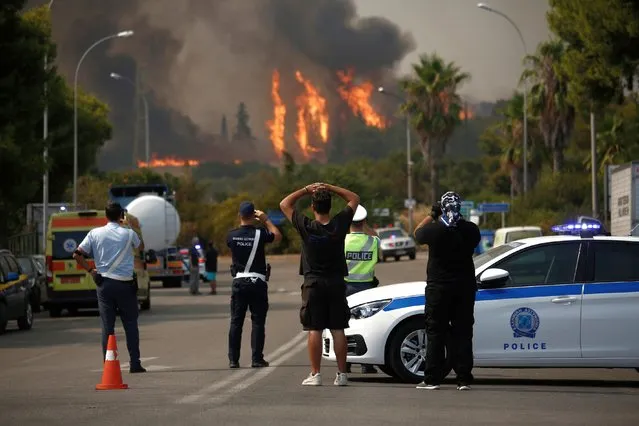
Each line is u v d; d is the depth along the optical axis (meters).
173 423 24.06
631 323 31.89
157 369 36.97
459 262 29.98
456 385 31.67
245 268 36.75
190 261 98.62
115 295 35.69
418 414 25.45
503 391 30.33
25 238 121.31
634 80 80.25
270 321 61.59
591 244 32.41
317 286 30.69
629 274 32.22
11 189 84.25
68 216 70.69
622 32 76.88
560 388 31.45
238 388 30.83
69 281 70.56
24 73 83.81
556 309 31.89
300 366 37.69
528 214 148.12
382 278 105.94
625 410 26.45
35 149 85.56
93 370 38.06
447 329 30.53
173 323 62.00
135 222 73.88
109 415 25.56
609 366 31.98
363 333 32.38
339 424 23.83
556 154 164.50
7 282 59.00
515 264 32.34
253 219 37.06
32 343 51.81
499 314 31.84
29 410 26.80
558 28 84.12
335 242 30.56
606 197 99.12
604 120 165.75
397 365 32.06
